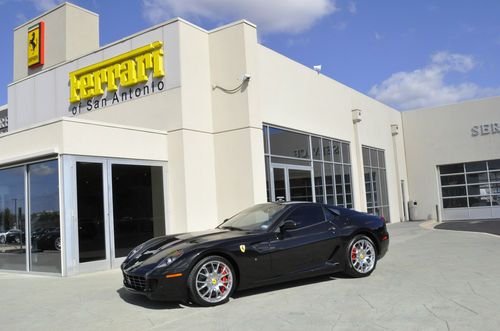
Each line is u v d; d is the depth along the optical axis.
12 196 10.66
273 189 13.46
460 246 11.48
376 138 22.16
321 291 6.69
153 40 12.26
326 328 4.87
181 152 11.47
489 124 23.80
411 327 4.79
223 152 12.26
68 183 9.37
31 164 10.18
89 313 6.04
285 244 6.84
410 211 24.89
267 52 13.93
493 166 23.92
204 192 11.91
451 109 24.83
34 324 5.64
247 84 11.98
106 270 9.81
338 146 18.16
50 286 8.19
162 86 11.98
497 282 6.85
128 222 10.50
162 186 11.47
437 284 6.85
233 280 6.30
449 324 4.83
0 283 8.96
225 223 7.87
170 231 11.45
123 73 12.80
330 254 7.33
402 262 9.20
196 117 11.96
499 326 4.73
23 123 15.69
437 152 25.08
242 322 5.25
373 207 20.97
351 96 19.73
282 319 5.29
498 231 15.41
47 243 9.66
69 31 16.55
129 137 10.77
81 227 9.52
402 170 25.22
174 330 5.07
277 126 14.12
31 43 17.56
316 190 15.93
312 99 16.31
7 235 10.78
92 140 9.94
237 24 12.27
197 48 12.28
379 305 5.74
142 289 6.12
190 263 5.95
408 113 25.97
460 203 24.62
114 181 10.33
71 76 14.06
